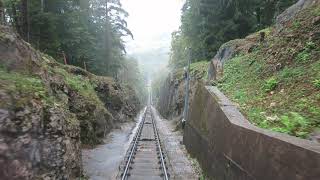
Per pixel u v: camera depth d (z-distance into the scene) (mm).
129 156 19891
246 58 21656
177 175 16172
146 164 18484
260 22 37906
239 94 16047
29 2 30047
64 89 21094
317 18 15703
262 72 17250
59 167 11234
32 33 31188
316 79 12461
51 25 31688
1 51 10844
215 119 14711
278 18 21062
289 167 7074
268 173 8008
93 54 44812
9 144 8430
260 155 8641
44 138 10328
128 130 37594
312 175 6281
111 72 55625
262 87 15352
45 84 12312
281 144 7555
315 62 13766
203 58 46219
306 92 12133
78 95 24594
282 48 16969
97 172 16641
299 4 19266
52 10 34938
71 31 35844
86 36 40312
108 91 38625
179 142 27297
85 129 23609
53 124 11062
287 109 11828
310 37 15211
